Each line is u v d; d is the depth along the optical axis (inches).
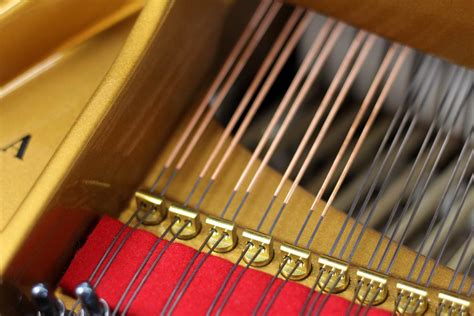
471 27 19.9
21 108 19.6
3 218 18.9
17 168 19.1
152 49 19.6
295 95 21.9
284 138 21.4
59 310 18.9
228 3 21.5
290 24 22.5
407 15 20.3
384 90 21.4
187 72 21.3
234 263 19.6
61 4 19.0
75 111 19.4
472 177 20.7
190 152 21.4
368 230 20.4
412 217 20.2
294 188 20.6
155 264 19.4
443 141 21.2
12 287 19.0
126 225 20.1
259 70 22.1
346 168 20.7
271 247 19.7
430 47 20.8
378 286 19.3
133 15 19.7
